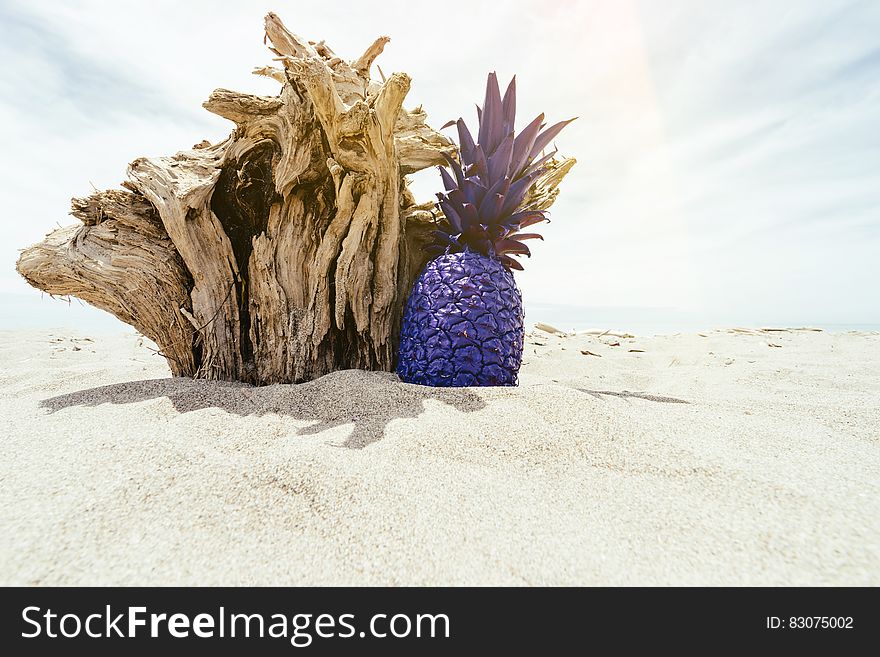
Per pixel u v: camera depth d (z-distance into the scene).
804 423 1.98
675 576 0.97
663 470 1.43
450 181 2.91
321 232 2.81
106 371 3.43
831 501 1.20
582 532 1.13
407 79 2.42
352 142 2.45
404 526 1.16
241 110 2.63
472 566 1.02
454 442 1.63
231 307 2.73
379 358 2.85
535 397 2.08
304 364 2.66
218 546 1.08
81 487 1.28
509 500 1.28
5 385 2.94
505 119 2.86
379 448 1.59
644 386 3.40
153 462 1.44
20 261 2.72
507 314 2.55
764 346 5.47
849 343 5.34
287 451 1.55
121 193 2.69
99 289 2.72
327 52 2.85
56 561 1.00
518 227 2.82
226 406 2.13
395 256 2.87
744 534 1.08
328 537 1.12
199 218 2.63
